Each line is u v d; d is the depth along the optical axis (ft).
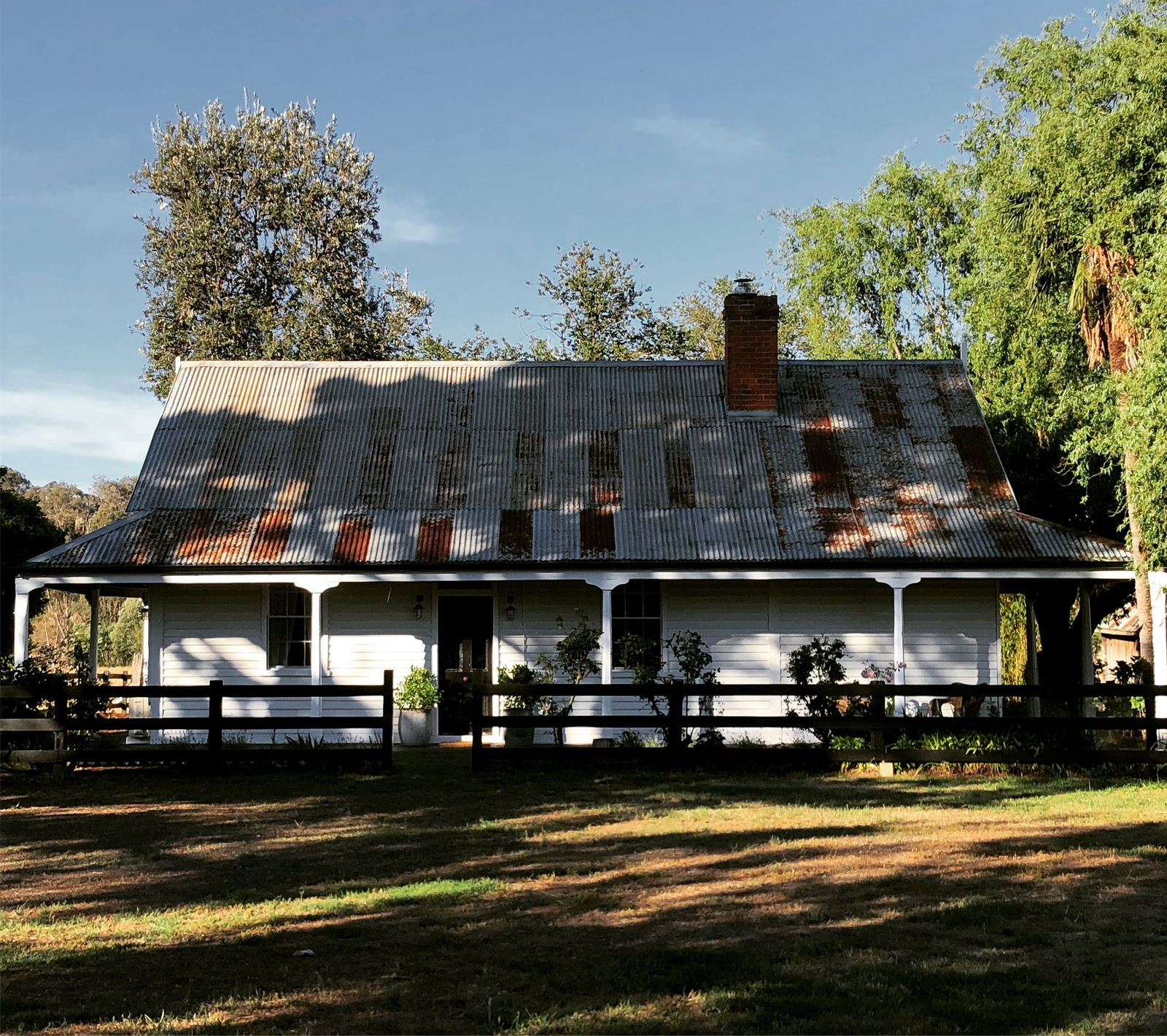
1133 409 58.18
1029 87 94.79
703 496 67.56
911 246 134.92
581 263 156.25
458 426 73.41
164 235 138.41
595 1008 20.42
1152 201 66.69
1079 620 72.02
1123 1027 19.35
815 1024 19.52
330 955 23.53
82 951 23.89
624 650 58.49
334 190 143.02
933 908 26.66
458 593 68.69
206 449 71.51
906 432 72.28
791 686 51.96
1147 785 47.34
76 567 62.13
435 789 47.01
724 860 32.14
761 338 74.23
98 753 51.44
